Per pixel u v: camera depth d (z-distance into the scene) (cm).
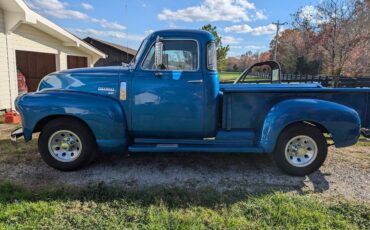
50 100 435
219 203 351
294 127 432
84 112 430
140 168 468
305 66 3083
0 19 896
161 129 455
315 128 432
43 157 446
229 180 426
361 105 455
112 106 438
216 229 296
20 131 465
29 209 323
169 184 407
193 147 449
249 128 464
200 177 435
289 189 398
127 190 382
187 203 348
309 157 440
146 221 308
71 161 445
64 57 1336
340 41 1908
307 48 2512
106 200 353
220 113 465
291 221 309
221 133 463
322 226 299
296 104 426
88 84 454
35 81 1327
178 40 444
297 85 488
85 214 321
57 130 441
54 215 316
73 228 294
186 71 445
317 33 2227
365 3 1862
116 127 439
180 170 462
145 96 444
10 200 344
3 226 291
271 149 433
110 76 450
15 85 979
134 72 447
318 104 427
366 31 1864
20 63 1301
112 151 450
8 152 532
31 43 1077
